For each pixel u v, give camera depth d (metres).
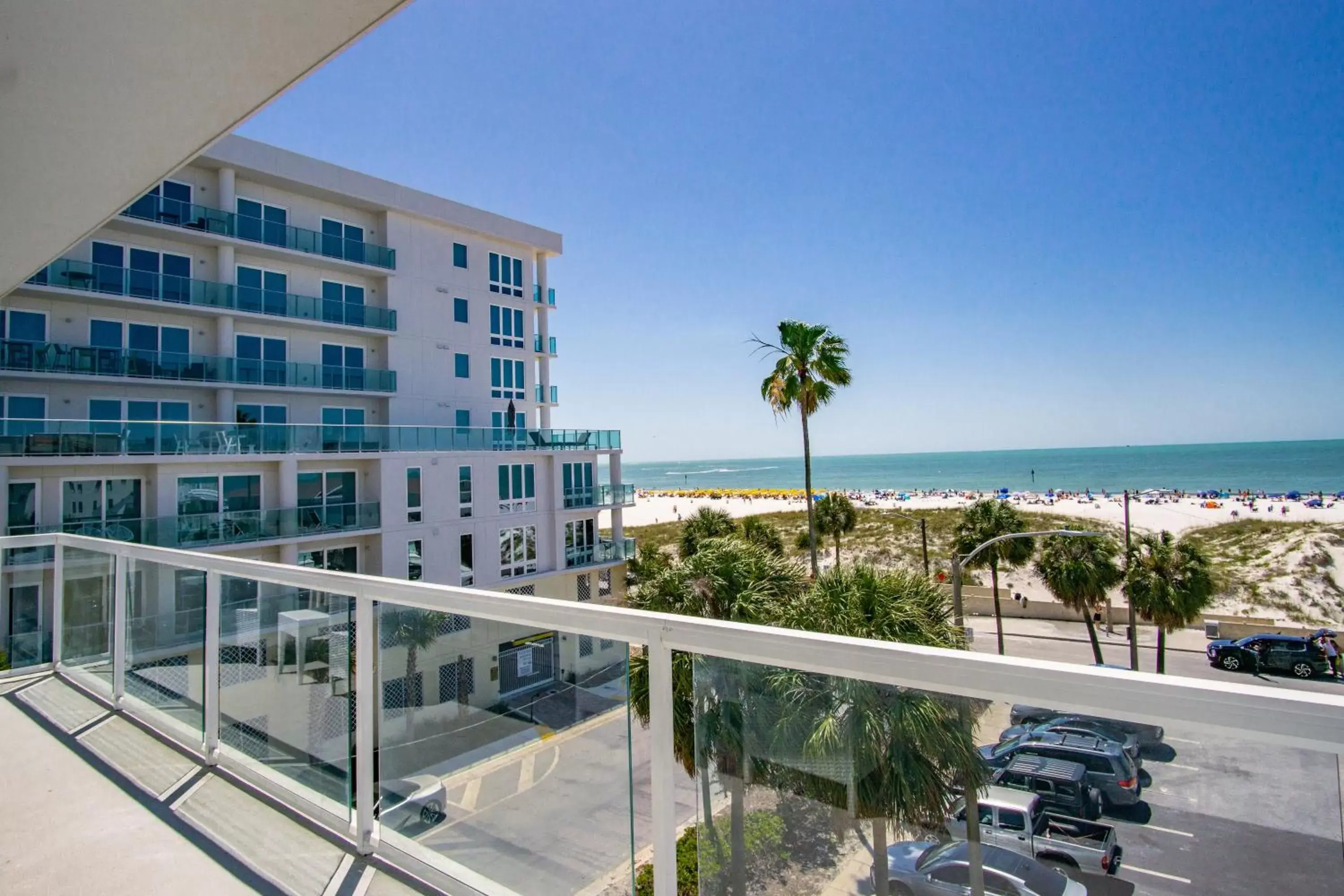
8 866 2.80
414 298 28.25
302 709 3.22
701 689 1.98
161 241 22.30
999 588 37.75
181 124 2.63
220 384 22.42
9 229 3.44
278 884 2.67
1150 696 1.30
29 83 2.26
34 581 5.68
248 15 2.03
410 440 24.50
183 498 19.70
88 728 4.34
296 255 24.56
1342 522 47.00
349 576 2.96
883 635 8.95
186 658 3.99
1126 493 26.52
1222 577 38.44
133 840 3.00
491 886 2.49
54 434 17.47
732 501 103.69
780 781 1.80
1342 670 24.48
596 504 30.92
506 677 2.46
